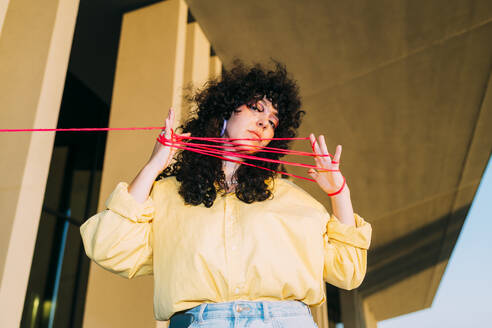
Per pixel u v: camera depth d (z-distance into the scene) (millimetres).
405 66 4820
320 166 1029
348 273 972
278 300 868
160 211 957
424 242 10578
